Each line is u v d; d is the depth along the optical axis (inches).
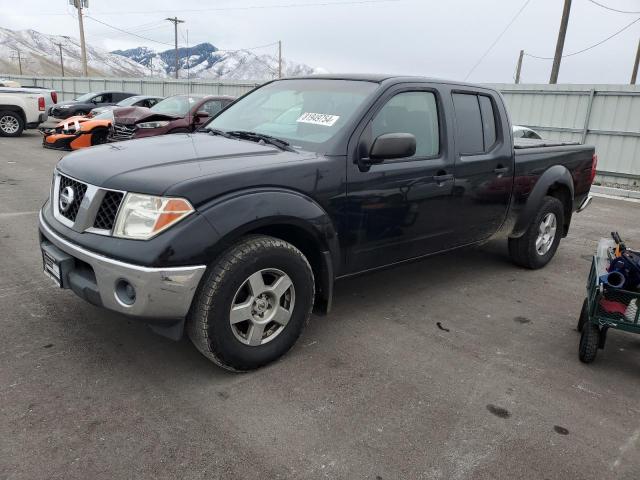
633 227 314.7
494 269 212.1
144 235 103.7
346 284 185.0
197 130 167.0
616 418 112.4
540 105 570.9
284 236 130.2
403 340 142.9
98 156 126.0
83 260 108.7
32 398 106.8
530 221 199.2
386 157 131.9
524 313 168.2
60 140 504.1
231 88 948.0
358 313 159.6
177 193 104.5
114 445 94.6
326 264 130.9
